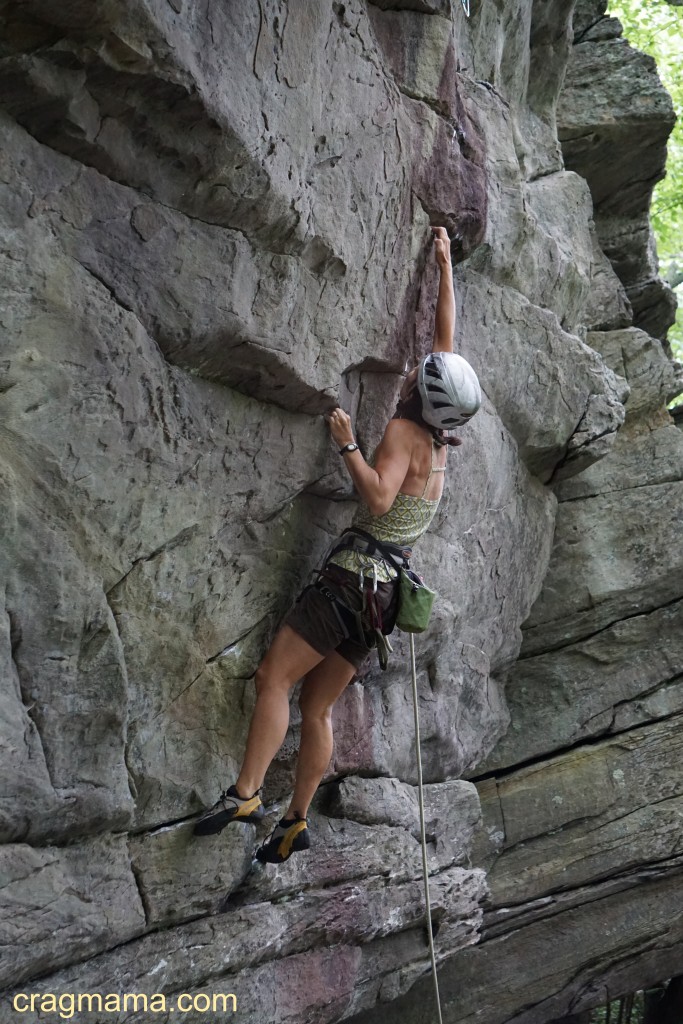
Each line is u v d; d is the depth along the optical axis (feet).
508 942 19.97
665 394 23.02
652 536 21.77
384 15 14.70
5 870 10.54
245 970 13.60
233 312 12.05
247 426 13.01
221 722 13.24
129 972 11.90
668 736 21.12
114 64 9.94
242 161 11.44
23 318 10.15
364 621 12.91
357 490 13.47
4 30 9.43
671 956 21.04
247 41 11.37
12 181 9.93
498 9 19.22
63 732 11.04
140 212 11.05
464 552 18.39
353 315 13.94
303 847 13.29
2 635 10.32
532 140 22.58
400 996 18.19
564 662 21.42
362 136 13.62
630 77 24.09
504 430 19.44
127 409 11.29
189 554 12.49
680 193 44.21
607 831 20.44
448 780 18.71
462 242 16.19
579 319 22.63
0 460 10.28
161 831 12.44
